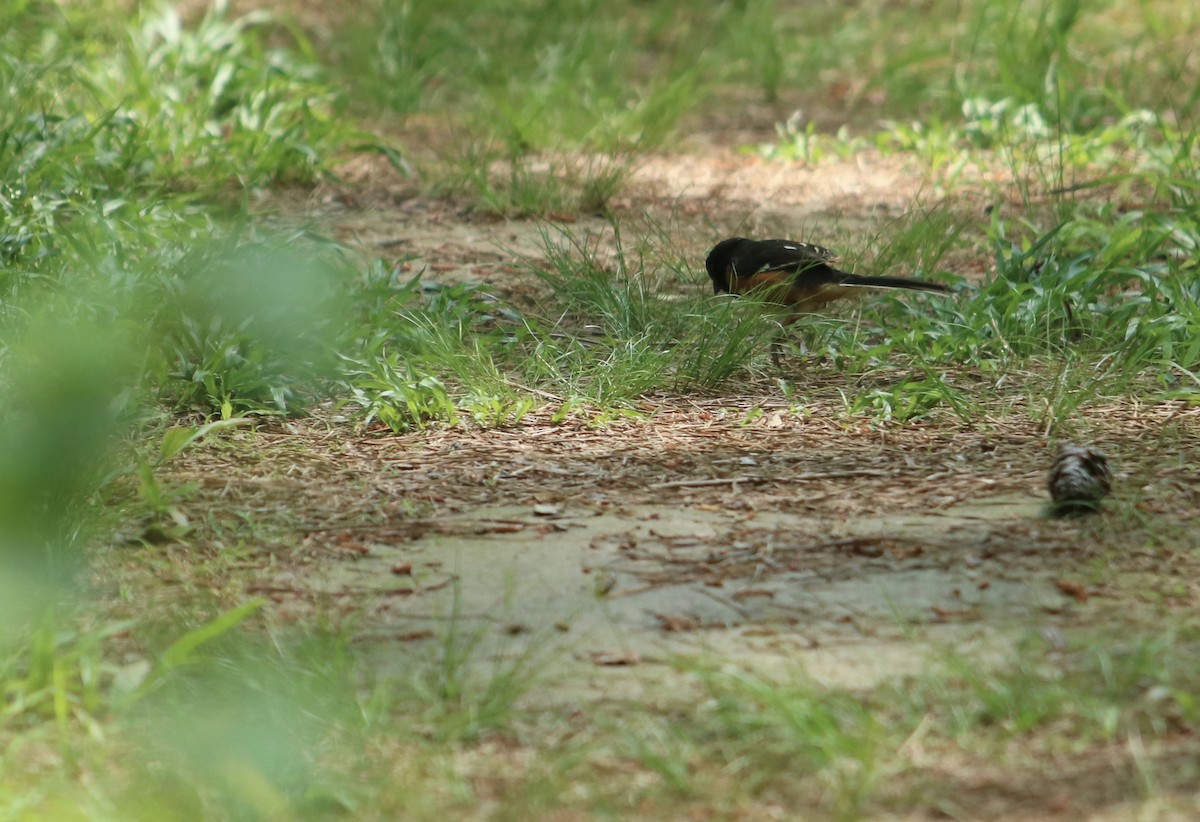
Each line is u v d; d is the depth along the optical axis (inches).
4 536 284.2
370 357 440.1
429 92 911.7
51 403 292.4
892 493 356.2
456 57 958.4
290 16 997.2
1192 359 436.5
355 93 878.4
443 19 1011.3
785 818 221.1
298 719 245.0
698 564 314.2
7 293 450.0
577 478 369.7
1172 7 1031.0
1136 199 675.4
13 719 246.5
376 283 498.6
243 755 230.5
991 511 342.0
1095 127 785.6
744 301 471.2
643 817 221.9
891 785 228.1
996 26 991.0
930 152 764.6
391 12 979.9
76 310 431.5
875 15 1094.4
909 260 576.7
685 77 862.5
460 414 420.2
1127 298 510.3
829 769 232.4
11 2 833.5
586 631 282.8
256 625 281.7
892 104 909.2
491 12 1042.1
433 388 414.9
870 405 427.2
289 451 387.2
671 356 455.8
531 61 952.9
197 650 265.6
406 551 322.3
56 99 711.7
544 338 467.2
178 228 545.0
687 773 233.0
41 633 253.3
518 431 407.5
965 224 609.6
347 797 225.1
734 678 252.5
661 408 431.8
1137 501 341.7
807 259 481.4
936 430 406.9
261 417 413.1
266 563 313.9
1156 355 458.6
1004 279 499.5
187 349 437.7
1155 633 274.1
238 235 485.4
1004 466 374.9
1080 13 996.6
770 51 978.1
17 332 413.4
